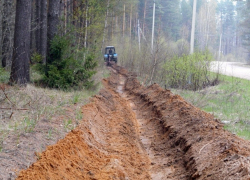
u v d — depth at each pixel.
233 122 9.63
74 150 6.73
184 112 10.25
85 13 17.78
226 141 6.71
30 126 7.11
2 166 4.84
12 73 12.23
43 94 10.45
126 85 22.77
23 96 10.05
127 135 9.98
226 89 15.19
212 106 12.22
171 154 8.19
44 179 4.97
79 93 13.04
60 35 15.40
